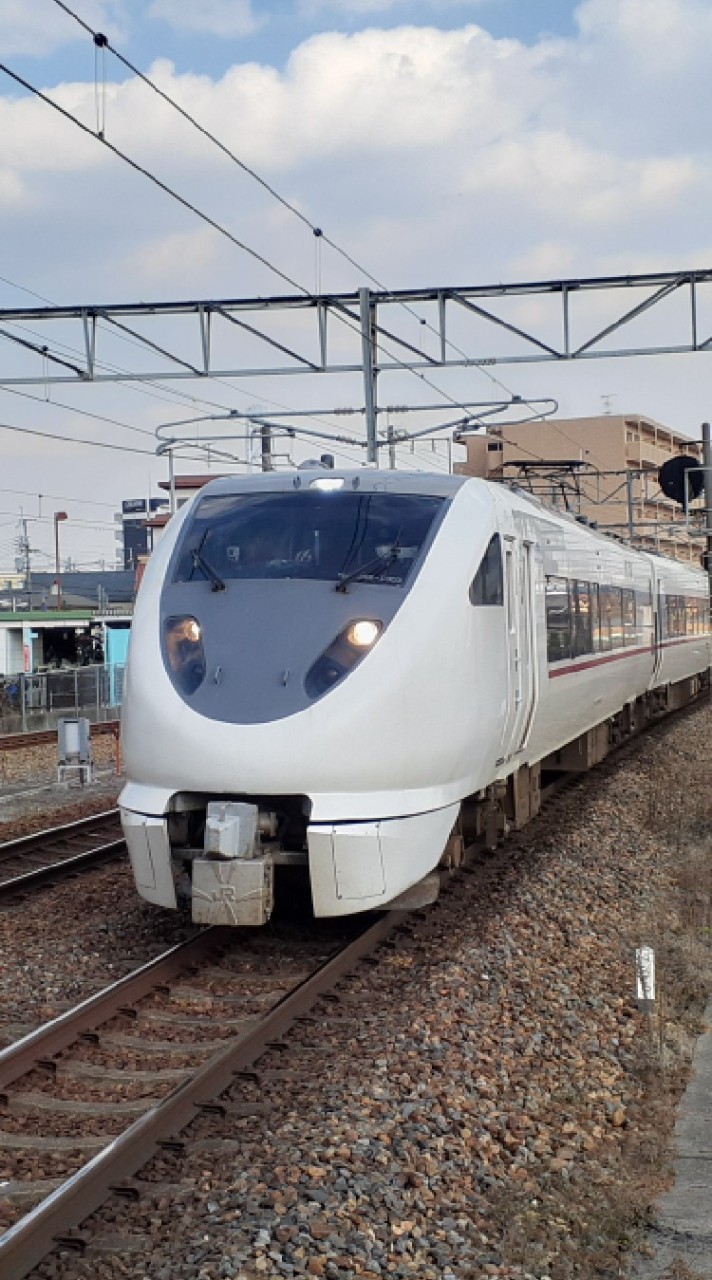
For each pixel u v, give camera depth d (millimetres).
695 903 11266
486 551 10164
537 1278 4879
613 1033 7812
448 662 9219
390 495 10078
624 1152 6152
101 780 21812
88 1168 5434
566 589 14117
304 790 8469
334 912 8695
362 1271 4777
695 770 19625
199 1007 8336
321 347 19234
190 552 9789
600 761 19328
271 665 8758
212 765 8492
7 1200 5512
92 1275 4840
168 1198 5422
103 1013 7906
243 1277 4648
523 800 12906
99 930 10250
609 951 9602
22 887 11977
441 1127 6078
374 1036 7449
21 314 19016
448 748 9164
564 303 18938
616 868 12477
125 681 9344
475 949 9055
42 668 48594
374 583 9227
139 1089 6938
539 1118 6387
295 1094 6621
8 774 23516
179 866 8984
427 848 9055
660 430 90125
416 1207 5312
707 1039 7793
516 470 64250
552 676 12789
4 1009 8289
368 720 8570
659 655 24094
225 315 19109
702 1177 5879
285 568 9422
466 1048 7164
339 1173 5504
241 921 8516
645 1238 5312
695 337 18625
